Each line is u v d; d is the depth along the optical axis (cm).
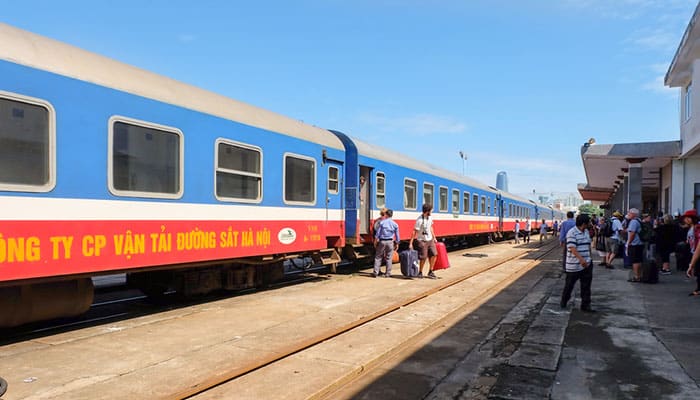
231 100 886
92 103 619
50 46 599
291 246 999
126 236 656
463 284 1179
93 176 617
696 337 669
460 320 793
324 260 1158
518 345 639
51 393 439
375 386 493
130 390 450
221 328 694
